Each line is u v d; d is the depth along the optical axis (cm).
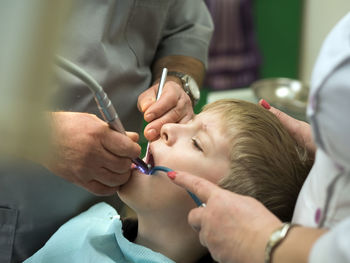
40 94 53
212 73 259
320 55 65
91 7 109
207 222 73
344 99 60
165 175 95
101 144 91
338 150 64
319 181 76
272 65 271
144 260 98
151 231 102
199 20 142
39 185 112
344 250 57
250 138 97
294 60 275
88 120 92
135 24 119
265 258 66
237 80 263
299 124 107
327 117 62
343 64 60
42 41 51
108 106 87
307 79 289
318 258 60
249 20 255
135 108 124
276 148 99
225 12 249
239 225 70
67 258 107
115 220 111
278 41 268
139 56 122
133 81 121
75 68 78
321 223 73
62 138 90
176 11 137
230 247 70
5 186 110
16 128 52
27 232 117
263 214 70
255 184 96
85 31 109
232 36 255
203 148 97
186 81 123
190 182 78
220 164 96
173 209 97
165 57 134
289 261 64
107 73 112
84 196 122
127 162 94
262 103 111
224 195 74
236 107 103
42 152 57
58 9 51
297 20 267
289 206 100
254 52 261
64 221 121
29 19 50
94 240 107
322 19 272
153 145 100
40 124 54
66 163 92
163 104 104
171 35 138
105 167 93
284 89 239
